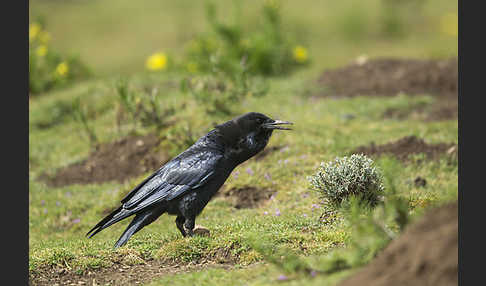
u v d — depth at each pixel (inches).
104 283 303.3
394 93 704.4
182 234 360.2
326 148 504.7
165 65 828.6
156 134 559.2
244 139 354.9
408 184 423.2
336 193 354.0
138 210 338.6
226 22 863.7
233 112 579.8
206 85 576.7
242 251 319.9
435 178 437.1
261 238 324.5
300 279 246.5
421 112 630.5
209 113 569.0
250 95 617.0
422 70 743.1
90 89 753.0
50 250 336.8
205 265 316.8
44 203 498.6
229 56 784.9
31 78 817.5
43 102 746.8
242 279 272.2
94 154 578.6
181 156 350.0
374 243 241.0
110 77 824.3
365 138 537.6
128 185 490.9
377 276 208.5
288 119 593.6
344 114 622.8
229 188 463.8
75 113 672.4
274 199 438.6
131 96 573.0
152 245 345.1
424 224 216.1
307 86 741.3
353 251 251.4
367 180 352.8
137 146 557.0
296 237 328.5
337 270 246.1
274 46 824.3
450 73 719.7
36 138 659.4
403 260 207.0
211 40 813.9
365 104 657.6
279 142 519.2
